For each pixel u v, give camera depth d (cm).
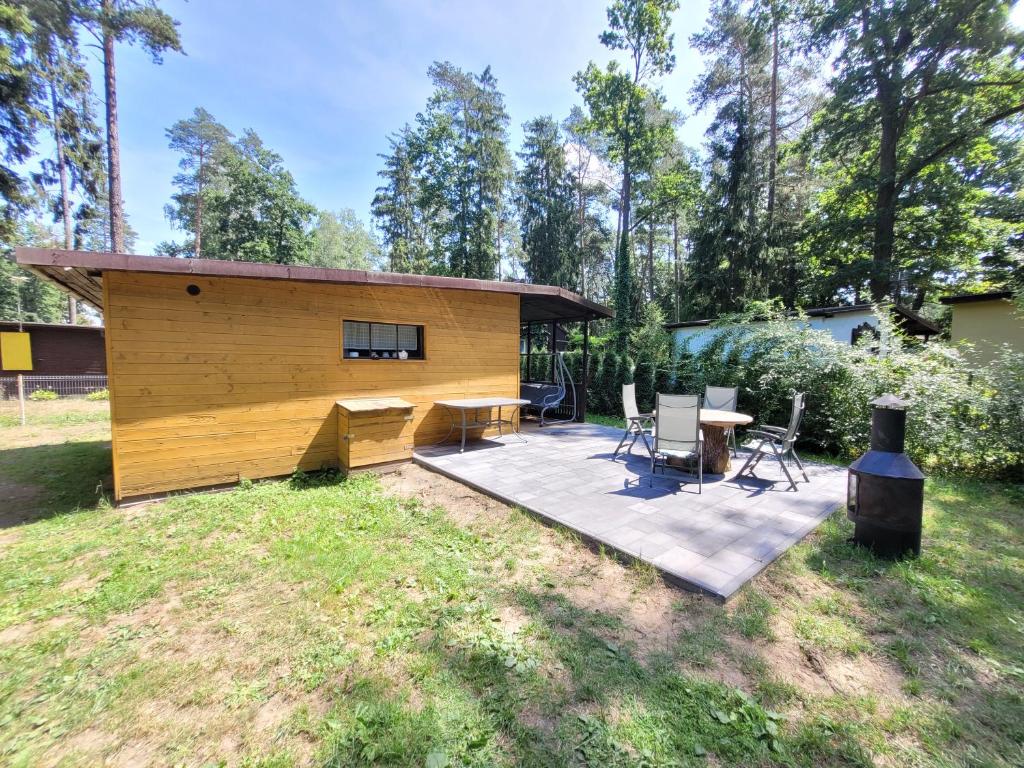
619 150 1803
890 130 1255
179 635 228
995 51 1072
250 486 475
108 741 164
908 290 1570
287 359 510
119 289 412
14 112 1090
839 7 1209
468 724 170
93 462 596
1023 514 401
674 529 342
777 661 205
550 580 279
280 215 2353
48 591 270
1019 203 1309
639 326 1716
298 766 153
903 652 211
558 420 954
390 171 2388
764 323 796
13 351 928
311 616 243
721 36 1703
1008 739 164
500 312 725
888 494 305
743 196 1608
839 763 154
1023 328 812
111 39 1139
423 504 425
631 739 162
